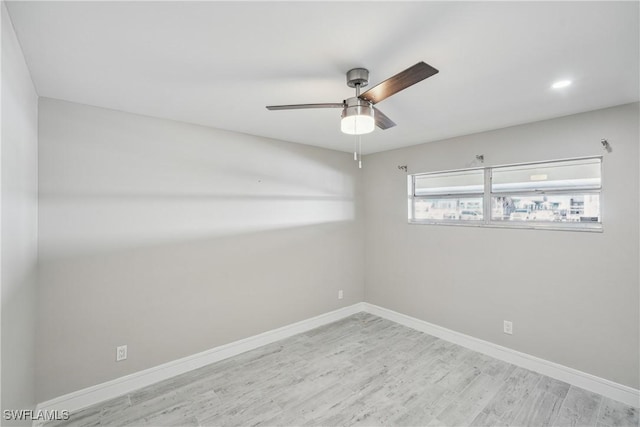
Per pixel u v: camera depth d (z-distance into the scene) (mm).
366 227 4574
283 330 3654
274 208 3584
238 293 3270
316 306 4012
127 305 2584
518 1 1228
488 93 2209
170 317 2812
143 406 2383
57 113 2281
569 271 2691
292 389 2602
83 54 1661
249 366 2986
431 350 3324
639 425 2164
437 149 3672
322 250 4074
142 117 2678
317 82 2025
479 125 3027
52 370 2254
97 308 2445
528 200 3025
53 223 2258
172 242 2830
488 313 3219
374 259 4453
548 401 2434
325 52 1649
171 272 2822
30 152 1919
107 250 2492
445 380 2734
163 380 2744
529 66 1806
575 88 2117
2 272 1341
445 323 3602
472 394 2525
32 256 2016
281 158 3646
